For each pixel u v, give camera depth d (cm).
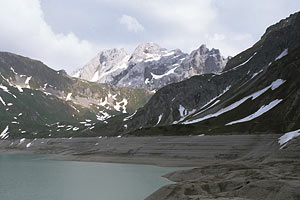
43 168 10375
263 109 12556
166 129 15238
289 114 10531
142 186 6244
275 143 8500
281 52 17362
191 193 4397
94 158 13888
